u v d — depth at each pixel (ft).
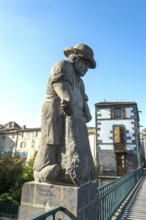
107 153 79.51
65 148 9.82
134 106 83.25
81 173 9.50
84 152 10.39
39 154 9.99
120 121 82.48
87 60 12.07
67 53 12.48
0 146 160.35
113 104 85.05
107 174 76.69
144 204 24.90
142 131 134.00
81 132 10.71
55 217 8.58
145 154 121.90
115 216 19.21
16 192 58.54
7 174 63.41
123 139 80.07
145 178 58.18
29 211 9.13
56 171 9.37
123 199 26.48
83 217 9.16
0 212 57.16
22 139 153.58
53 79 10.48
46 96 10.99
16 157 77.30
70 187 8.91
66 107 10.00
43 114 10.55
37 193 9.25
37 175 9.72
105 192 16.07
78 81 12.13
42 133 10.27
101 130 82.79
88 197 10.08
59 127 10.20
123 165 77.05
